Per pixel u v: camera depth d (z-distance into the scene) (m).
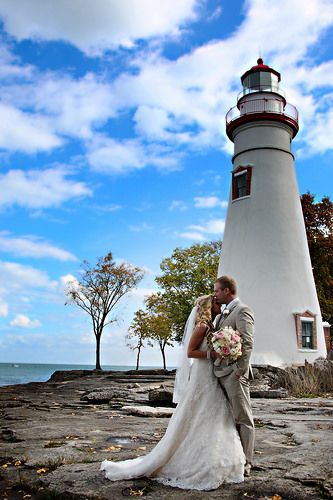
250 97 25.25
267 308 22.08
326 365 18.36
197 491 4.19
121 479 4.53
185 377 4.77
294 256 23.12
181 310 33.81
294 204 24.17
